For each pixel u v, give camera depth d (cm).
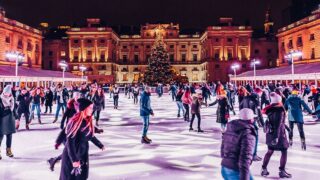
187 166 820
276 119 697
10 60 5822
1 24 5541
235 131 422
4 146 1080
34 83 5094
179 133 1371
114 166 818
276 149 705
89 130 487
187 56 10006
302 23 6131
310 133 1343
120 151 1001
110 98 4397
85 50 8912
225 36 8881
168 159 895
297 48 6419
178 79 6525
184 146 1083
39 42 7462
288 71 4444
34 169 794
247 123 424
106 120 1877
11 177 727
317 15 5588
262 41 9269
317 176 729
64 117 790
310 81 4744
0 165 831
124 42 9962
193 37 9919
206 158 907
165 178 715
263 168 730
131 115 2167
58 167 812
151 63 6334
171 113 2288
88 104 485
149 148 1048
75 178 472
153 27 9881
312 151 986
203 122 1759
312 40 5869
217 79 8819
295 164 834
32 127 1562
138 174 746
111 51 8956
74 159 460
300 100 1017
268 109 711
